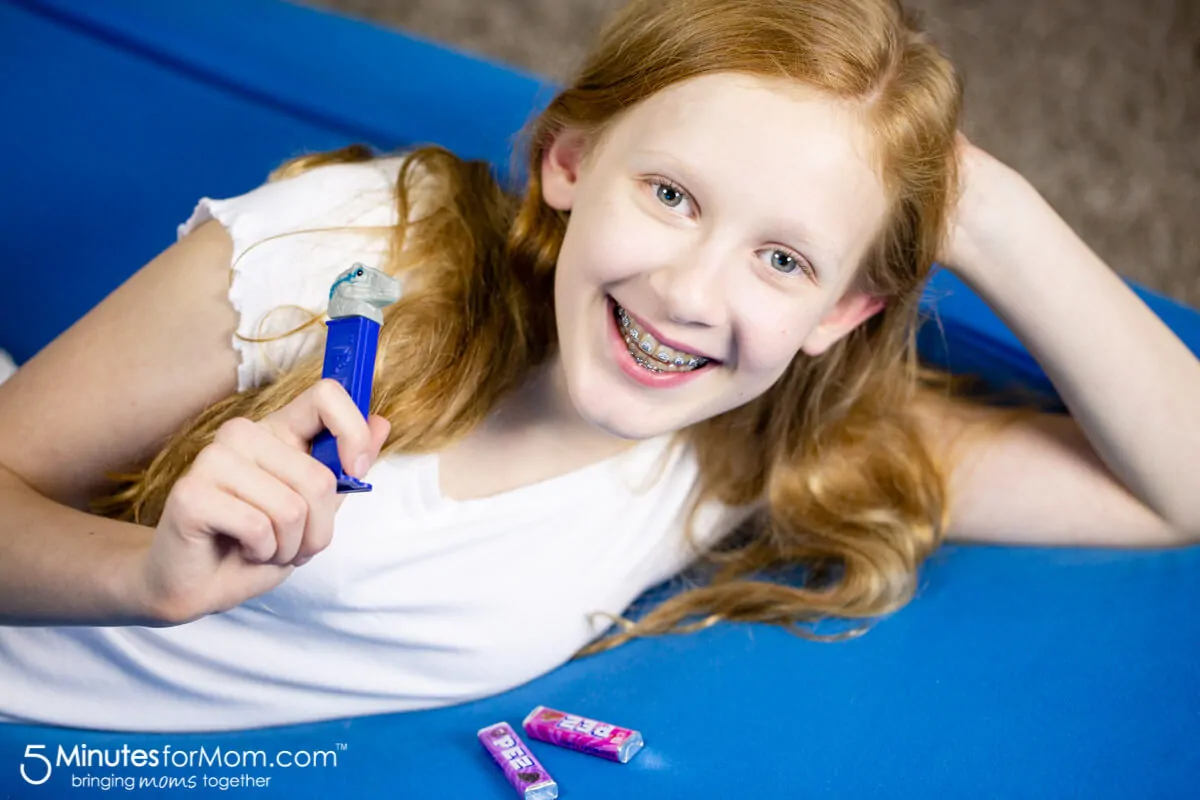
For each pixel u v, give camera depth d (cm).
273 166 160
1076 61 269
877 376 123
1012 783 100
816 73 91
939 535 126
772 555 128
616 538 115
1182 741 105
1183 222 237
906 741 104
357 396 73
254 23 180
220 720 107
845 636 117
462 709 111
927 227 104
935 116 98
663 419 98
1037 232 115
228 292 102
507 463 109
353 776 100
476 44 248
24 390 101
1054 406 140
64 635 105
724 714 107
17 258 154
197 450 102
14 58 171
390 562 104
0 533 90
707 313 91
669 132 91
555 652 114
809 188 90
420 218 109
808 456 124
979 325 145
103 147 163
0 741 104
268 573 77
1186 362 121
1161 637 115
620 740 100
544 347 109
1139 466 121
